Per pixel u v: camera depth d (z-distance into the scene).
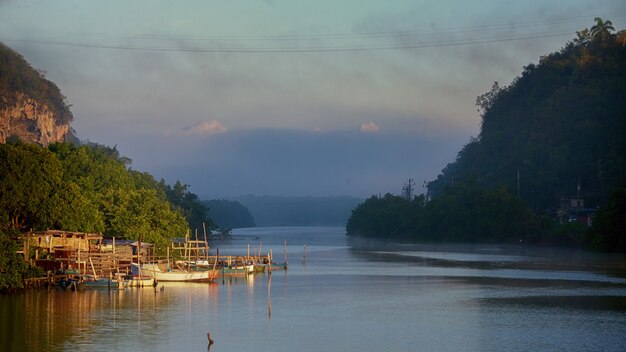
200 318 72.12
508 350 58.31
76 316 71.81
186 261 123.12
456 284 103.69
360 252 194.75
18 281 85.88
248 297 88.56
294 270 131.88
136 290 92.94
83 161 130.00
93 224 108.25
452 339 62.44
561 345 60.03
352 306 81.19
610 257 155.88
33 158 93.38
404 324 69.56
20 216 98.50
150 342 60.47
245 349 58.44
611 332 65.00
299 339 62.38
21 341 60.16
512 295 90.19
